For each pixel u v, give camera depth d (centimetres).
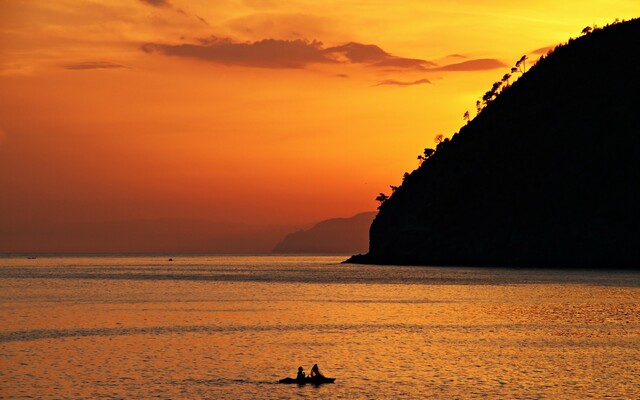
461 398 6412
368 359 8119
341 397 6444
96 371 7456
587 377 7200
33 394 6525
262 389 6725
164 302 14800
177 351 8612
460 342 9244
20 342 9262
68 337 9706
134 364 7819
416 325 10925
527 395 6519
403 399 6381
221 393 6569
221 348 8819
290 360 8062
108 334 9994
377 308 13488
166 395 6494
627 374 7331
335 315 12331
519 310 12850
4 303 14500
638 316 11794
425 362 7931
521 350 8638
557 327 10556
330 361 8006
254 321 11500
